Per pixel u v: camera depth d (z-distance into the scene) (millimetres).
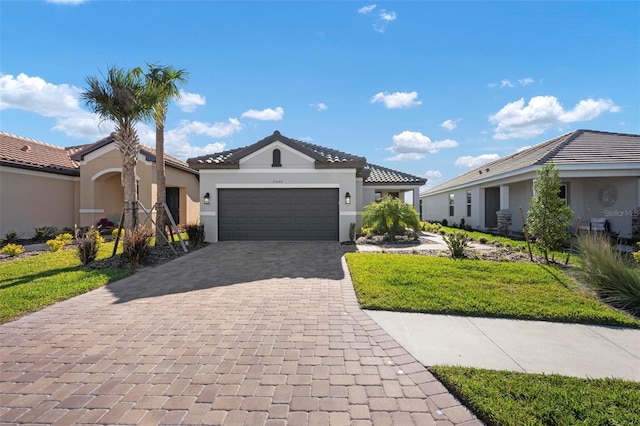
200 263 9992
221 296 6691
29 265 9703
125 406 3156
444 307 5848
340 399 3277
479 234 18609
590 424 2826
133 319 5426
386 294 6492
